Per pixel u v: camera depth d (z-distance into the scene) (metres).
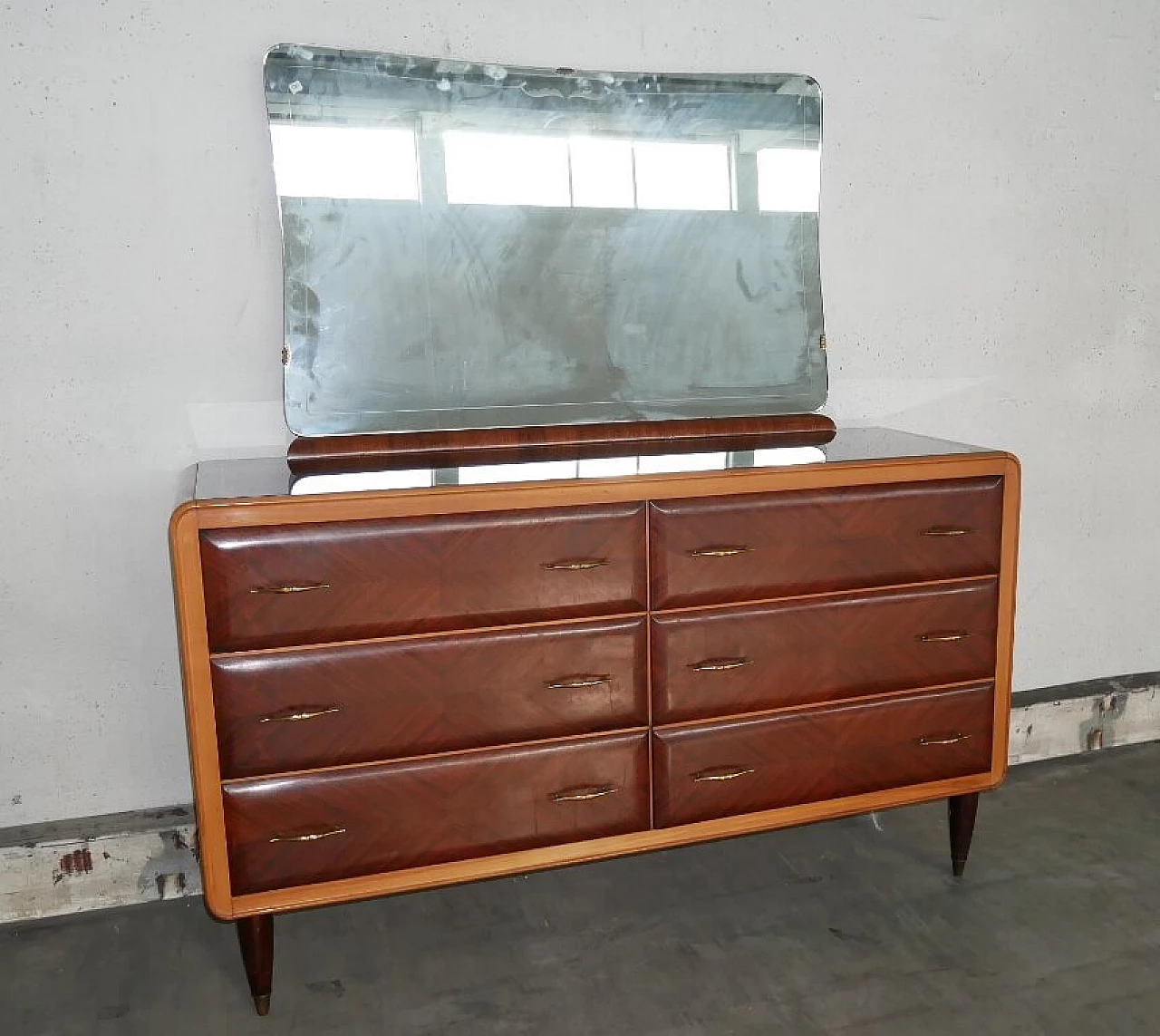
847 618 1.92
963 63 2.38
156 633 2.04
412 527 1.65
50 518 1.95
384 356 2.02
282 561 1.60
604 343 2.15
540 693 1.76
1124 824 2.35
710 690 1.85
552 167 2.08
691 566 1.80
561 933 1.96
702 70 2.20
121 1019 1.73
